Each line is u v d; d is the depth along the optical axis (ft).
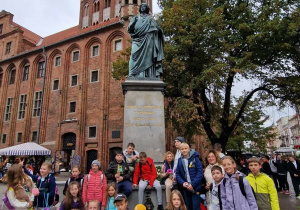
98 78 81.66
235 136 75.56
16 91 99.45
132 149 19.40
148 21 29.04
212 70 42.39
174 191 13.21
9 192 12.96
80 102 80.79
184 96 52.70
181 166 16.21
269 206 13.07
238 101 64.85
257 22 47.19
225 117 55.26
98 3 142.41
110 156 73.82
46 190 15.58
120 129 73.72
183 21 48.19
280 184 37.17
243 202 11.88
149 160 18.47
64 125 81.87
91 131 78.13
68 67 89.25
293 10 47.75
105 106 77.20
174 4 48.03
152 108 24.75
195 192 15.40
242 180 12.17
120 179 17.61
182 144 16.40
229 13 54.80
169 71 48.67
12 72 105.91
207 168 16.34
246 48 51.78
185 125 52.11
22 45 109.70
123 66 55.88
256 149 96.73
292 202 28.30
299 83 46.57
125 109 24.52
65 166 79.82
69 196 14.64
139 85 25.46
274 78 51.37
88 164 75.92
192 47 47.16
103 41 83.25
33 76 97.09
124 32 80.28
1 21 116.67
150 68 27.99
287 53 48.03
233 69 43.91
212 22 45.39
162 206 17.76
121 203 13.00
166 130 71.46
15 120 96.53
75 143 79.15
